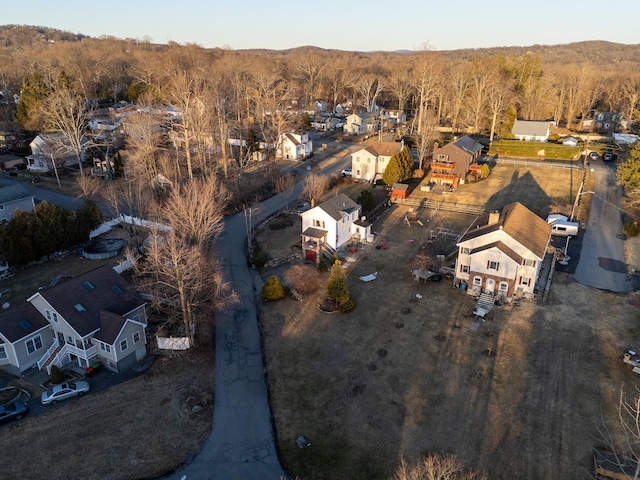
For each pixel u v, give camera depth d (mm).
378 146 80000
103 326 35844
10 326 35656
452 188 74438
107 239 57281
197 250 40312
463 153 75000
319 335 40125
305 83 159750
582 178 76812
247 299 45656
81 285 38000
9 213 59969
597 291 45469
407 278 48812
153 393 33969
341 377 35156
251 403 32938
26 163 86250
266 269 51406
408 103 143375
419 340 39062
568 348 37500
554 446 28828
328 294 43812
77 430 30609
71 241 54344
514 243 43375
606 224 60188
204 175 71062
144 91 118500
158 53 174375
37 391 34406
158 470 27828
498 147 94562
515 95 112438
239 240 58125
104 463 28188
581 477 26781
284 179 72188
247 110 110250
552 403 32125
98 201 68875
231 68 136875
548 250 52938
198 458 28656
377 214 64938
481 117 107000
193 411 32156
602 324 40344
